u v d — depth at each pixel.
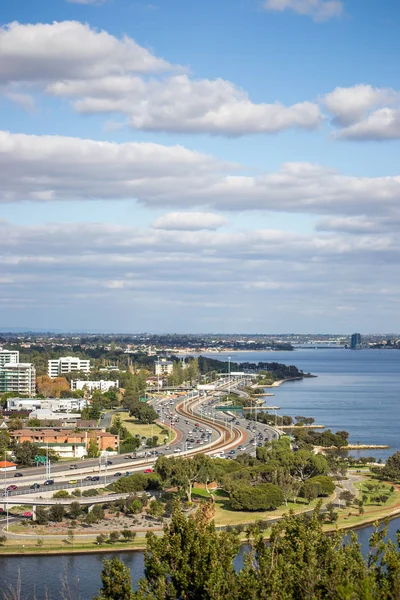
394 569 100.75
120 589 115.25
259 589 101.88
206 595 105.88
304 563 104.31
